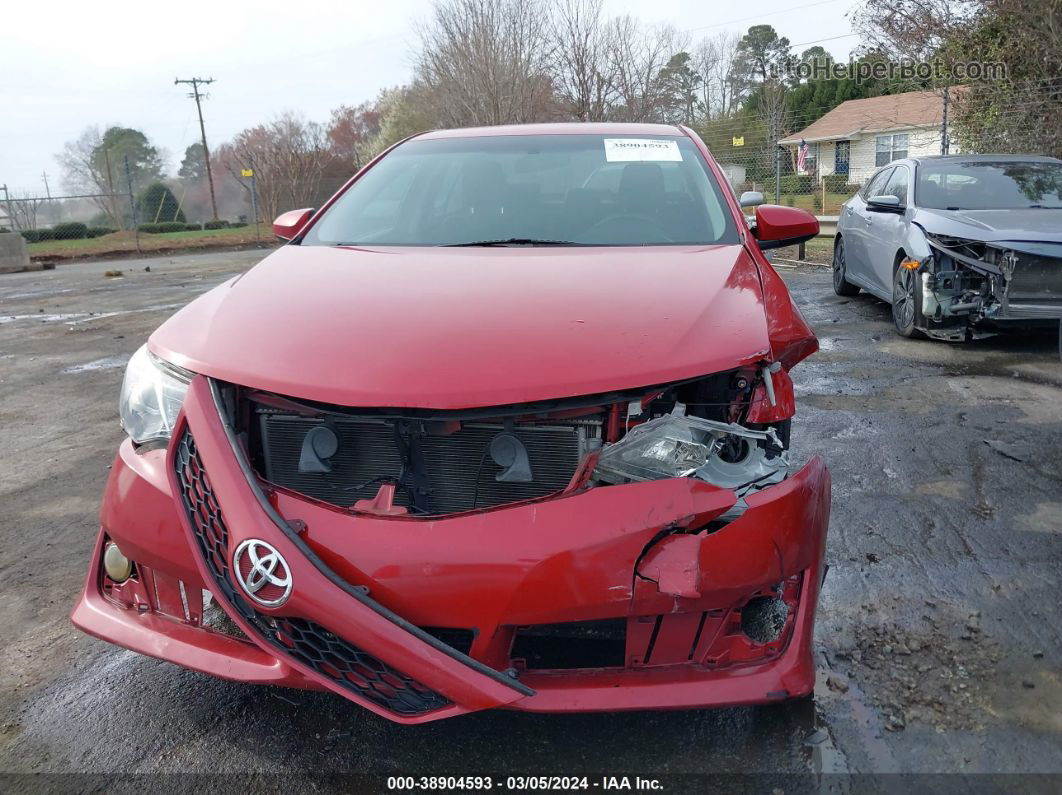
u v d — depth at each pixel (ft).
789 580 6.93
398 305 7.73
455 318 7.39
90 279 55.01
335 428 7.11
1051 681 8.15
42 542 12.09
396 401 6.52
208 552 6.75
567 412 6.79
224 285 9.08
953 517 11.87
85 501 13.65
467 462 7.01
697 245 9.80
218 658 7.01
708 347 7.00
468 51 84.74
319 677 6.37
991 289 20.94
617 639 6.74
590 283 8.17
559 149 12.08
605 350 6.88
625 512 6.30
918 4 49.60
